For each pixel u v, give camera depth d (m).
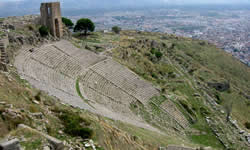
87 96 35.50
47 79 32.41
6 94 16.89
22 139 12.30
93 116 22.33
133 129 27.55
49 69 37.44
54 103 20.30
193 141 39.34
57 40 54.31
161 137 31.22
